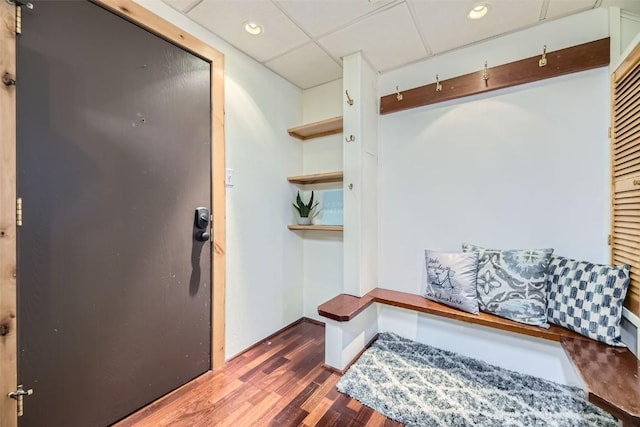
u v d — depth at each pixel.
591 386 1.06
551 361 1.64
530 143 1.78
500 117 1.88
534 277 1.62
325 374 1.77
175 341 1.61
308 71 2.35
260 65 2.21
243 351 2.05
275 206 2.38
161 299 1.54
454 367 1.78
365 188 2.14
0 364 1.01
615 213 1.49
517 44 1.81
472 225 1.98
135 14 1.41
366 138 2.15
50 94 1.14
